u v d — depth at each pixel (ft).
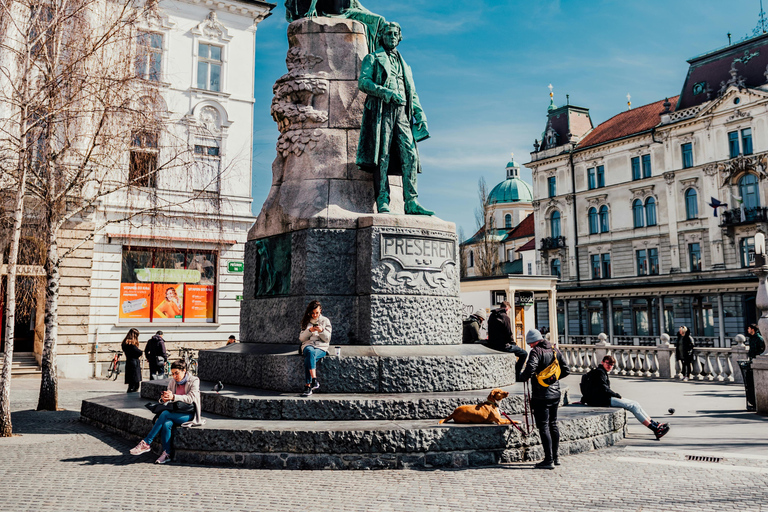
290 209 28.35
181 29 80.43
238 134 83.20
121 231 70.33
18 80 35.45
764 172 125.39
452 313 27.53
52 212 37.96
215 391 25.00
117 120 38.19
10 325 28.60
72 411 37.58
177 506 15.69
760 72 129.80
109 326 70.79
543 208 174.19
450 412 22.72
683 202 139.95
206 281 78.69
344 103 29.63
